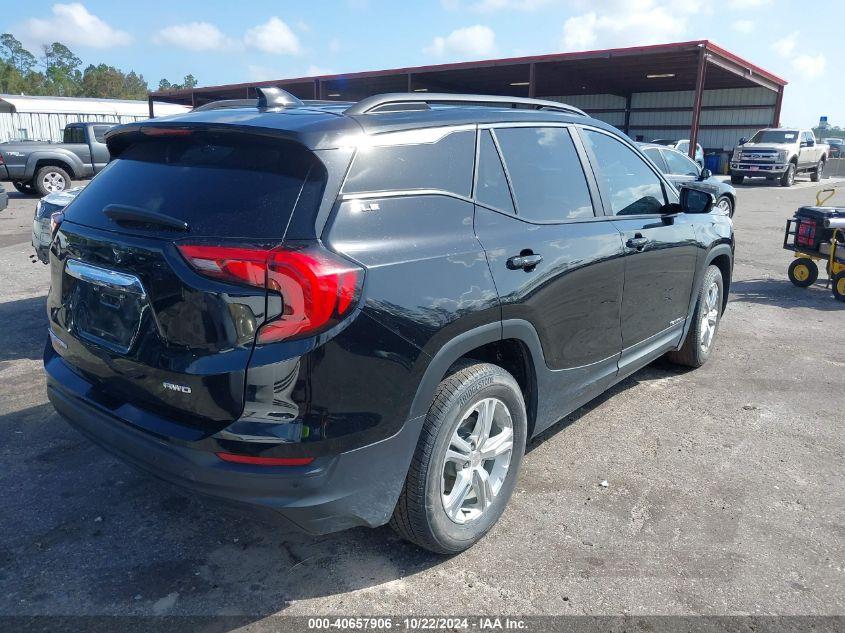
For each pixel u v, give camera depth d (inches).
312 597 106.9
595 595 107.7
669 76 1202.0
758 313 285.3
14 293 294.5
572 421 174.1
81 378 114.8
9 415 171.0
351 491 96.6
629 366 165.0
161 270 94.8
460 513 116.3
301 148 97.5
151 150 113.8
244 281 89.0
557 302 130.6
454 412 107.9
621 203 159.8
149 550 118.1
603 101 1469.0
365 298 94.4
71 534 122.3
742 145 1058.1
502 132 129.3
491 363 127.1
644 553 118.6
